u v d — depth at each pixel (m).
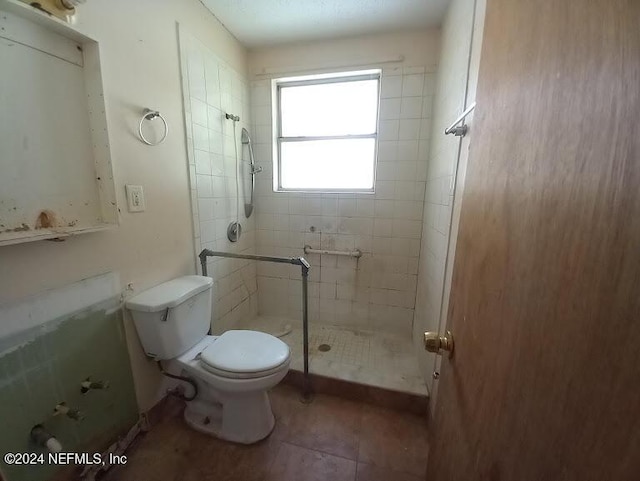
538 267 0.36
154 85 1.27
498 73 0.53
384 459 1.25
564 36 0.33
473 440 0.53
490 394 0.48
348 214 2.13
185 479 1.15
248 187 2.15
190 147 1.51
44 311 0.92
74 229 0.93
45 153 0.90
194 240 1.59
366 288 2.20
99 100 1.02
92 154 1.05
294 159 2.24
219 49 1.73
